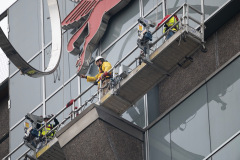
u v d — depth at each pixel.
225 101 48.41
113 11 55.91
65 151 50.47
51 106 58.47
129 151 49.91
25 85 61.41
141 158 50.41
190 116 49.50
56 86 58.66
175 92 51.12
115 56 54.88
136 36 54.03
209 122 48.59
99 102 50.09
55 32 55.28
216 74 49.25
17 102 61.59
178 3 52.16
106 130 49.12
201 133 48.72
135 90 49.94
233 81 48.47
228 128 47.75
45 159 53.50
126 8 55.47
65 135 50.41
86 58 56.28
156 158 50.16
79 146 49.94
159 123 50.69
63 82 57.28
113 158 49.06
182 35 47.88
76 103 56.38
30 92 60.72
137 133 50.72
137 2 54.81
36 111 59.69
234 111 47.88
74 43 57.47
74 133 50.00
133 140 50.41
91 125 49.44
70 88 57.34
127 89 49.75
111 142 49.09
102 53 55.88
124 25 55.12
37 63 61.00
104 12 55.88
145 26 48.88
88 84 56.03
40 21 62.00
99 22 56.12
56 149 52.53
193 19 48.41
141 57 48.84
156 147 50.31
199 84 49.75
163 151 49.94
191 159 48.62
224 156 46.94
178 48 48.53
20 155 59.78
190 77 50.75
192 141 48.91
